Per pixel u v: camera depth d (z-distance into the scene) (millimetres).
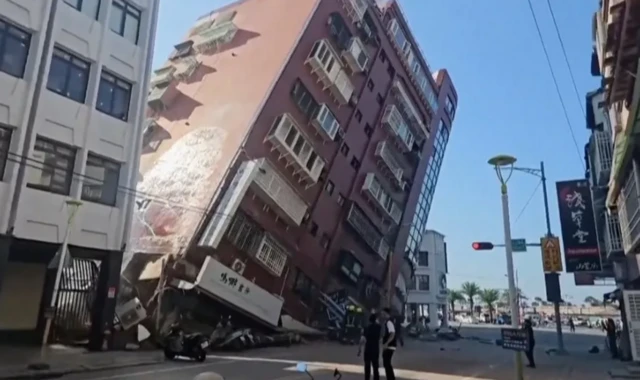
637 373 15047
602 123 24438
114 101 19453
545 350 26969
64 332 19422
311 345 26250
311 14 33312
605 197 21875
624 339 20219
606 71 16734
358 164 37656
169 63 36375
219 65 34156
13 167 15617
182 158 29422
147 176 29484
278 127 28828
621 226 17594
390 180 42438
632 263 18438
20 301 18953
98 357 15516
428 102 50156
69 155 17484
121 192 19188
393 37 42969
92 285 19641
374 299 38844
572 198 23781
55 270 18297
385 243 41062
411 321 50938
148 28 20969
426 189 51031
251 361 16688
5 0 15820
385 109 41281
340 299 33812
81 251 17891
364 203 38031
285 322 28219
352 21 37250
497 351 24969
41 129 16484
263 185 27391
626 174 15250
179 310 23531
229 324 23641
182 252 24281
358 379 12688
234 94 31328
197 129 30609
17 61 16188
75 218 17266
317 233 32719
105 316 17953
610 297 25484
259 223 27688
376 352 11500
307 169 30844
